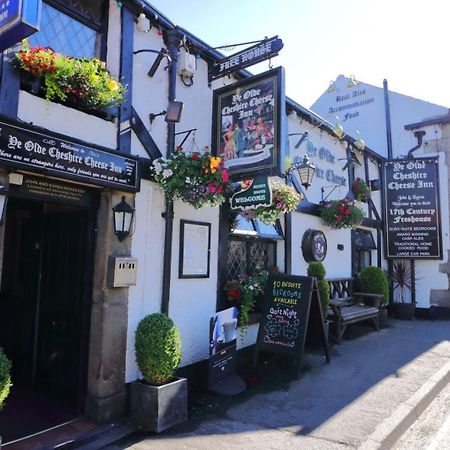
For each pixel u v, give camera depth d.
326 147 8.98
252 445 3.69
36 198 3.78
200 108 5.52
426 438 4.09
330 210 8.28
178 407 4.14
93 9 4.38
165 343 4.14
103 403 4.08
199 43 5.41
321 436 3.85
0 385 2.87
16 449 3.52
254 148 4.74
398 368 6.00
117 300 4.27
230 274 6.24
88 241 4.36
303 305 5.73
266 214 5.60
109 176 4.13
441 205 11.25
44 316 4.84
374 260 11.10
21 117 3.53
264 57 4.82
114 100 4.11
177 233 5.07
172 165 4.50
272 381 5.41
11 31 2.89
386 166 11.33
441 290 10.98
